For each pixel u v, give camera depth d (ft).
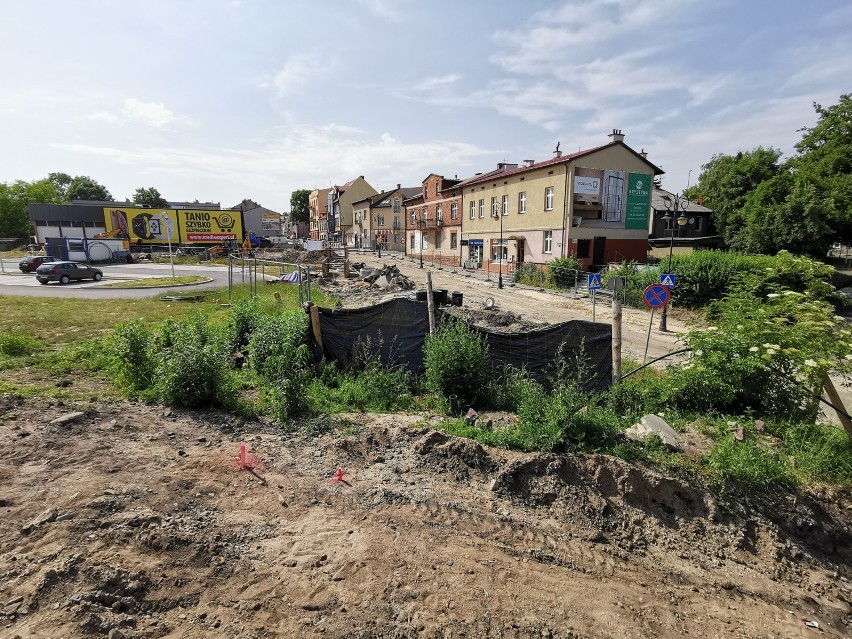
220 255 170.91
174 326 32.94
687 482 18.43
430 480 18.04
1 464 16.34
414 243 180.14
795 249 90.27
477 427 21.94
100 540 12.56
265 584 12.19
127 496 14.85
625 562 15.31
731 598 14.60
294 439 20.77
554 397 22.68
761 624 13.69
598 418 20.99
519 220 112.78
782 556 16.66
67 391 24.90
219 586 11.94
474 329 29.71
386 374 29.27
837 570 16.85
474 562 14.05
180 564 12.37
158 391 24.50
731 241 107.34
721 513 17.72
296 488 16.78
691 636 12.68
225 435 20.74
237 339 36.45
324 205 307.58
